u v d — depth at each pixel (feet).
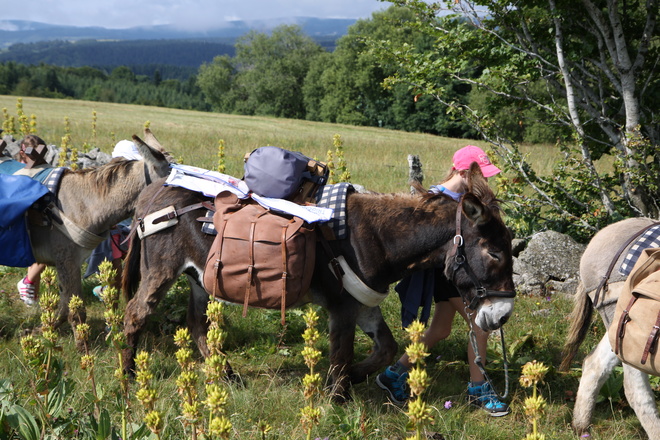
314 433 11.51
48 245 15.46
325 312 18.48
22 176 15.11
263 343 16.69
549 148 74.38
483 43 24.68
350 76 234.58
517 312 18.93
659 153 22.44
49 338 9.43
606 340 12.04
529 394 14.03
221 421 6.73
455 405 13.51
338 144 21.57
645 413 11.29
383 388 13.97
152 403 7.86
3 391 10.31
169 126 102.94
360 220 12.48
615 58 22.58
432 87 24.44
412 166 21.70
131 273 14.30
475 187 12.05
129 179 15.66
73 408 10.80
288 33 305.94
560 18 22.66
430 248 12.29
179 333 8.02
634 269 10.41
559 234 21.93
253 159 12.89
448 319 14.11
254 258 12.02
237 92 312.50
